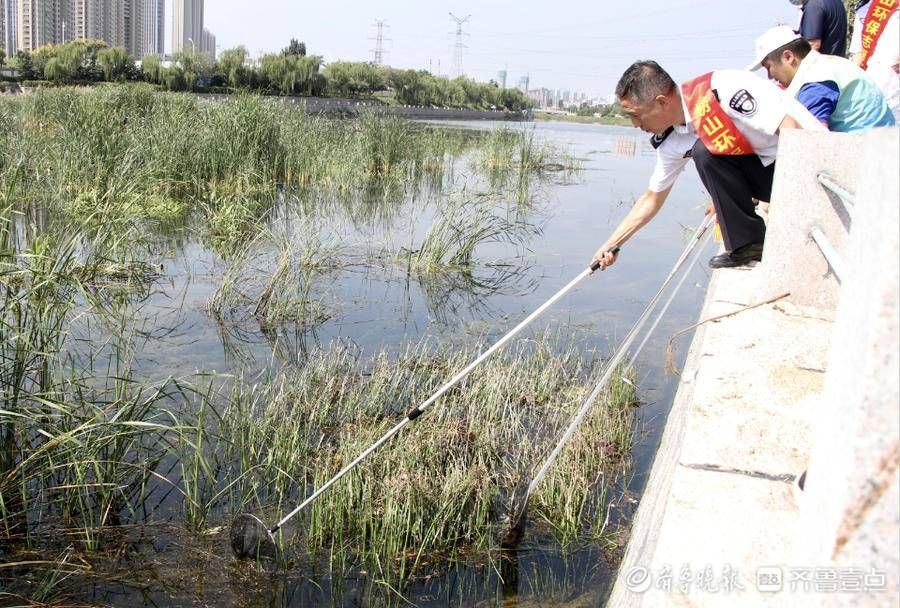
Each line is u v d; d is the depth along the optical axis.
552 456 4.07
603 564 3.94
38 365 4.54
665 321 7.75
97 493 4.16
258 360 6.33
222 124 14.36
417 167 17.88
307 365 6.10
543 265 10.11
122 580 3.64
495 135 22.12
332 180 15.67
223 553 3.89
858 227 1.27
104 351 6.22
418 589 3.76
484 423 5.14
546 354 6.58
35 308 4.79
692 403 3.14
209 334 6.90
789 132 4.13
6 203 7.66
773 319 4.13
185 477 4.22
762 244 4.72
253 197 12.88
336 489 4.14
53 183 11.20
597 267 4.12
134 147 12.87
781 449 2.77
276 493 4.40
